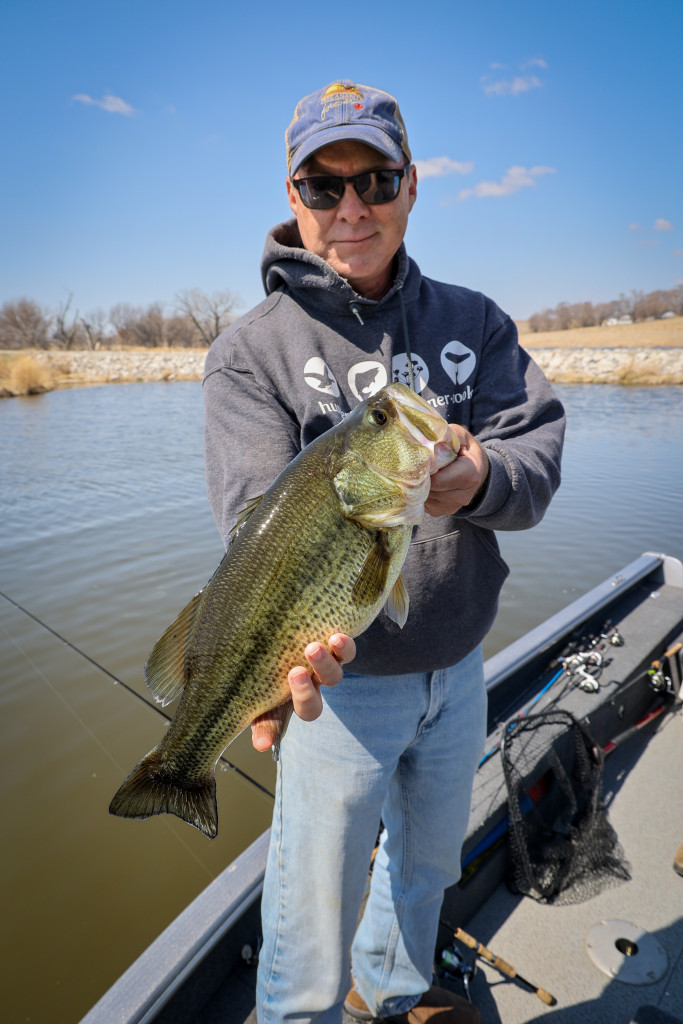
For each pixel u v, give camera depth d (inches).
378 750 65.3
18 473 602.2
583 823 106.0
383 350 69.7
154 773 54.9
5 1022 126.3
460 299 75.7
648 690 146.3
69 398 1330.0
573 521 432.1
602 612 162.2
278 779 68.5
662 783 124.3
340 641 48.3
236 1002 80.4
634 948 91.8
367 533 55.5
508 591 319.6
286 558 53.8
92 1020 67.7
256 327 69.1
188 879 156.9
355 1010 81.7
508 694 128.3
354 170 65.4
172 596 311.7
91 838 168.9
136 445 748.0
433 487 55.6
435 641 66.7
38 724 212.4
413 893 74.4
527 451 67.0
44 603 307.1
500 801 100.7
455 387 73.4
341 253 68.2
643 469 589.0
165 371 1844.2
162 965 73.3
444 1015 77.9
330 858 65.0
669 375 1400.1
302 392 67.2
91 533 414.6
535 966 90.1
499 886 103.0
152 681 55.4
